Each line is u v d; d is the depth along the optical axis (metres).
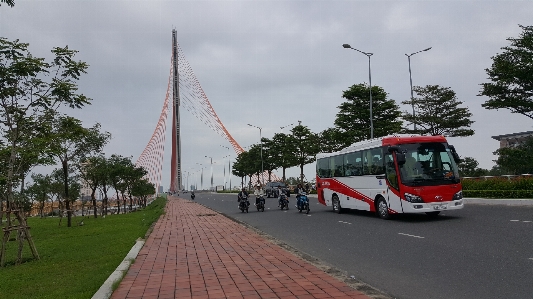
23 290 6.83
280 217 18.52
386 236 10.88
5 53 9.74
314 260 7.91
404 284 6.08
